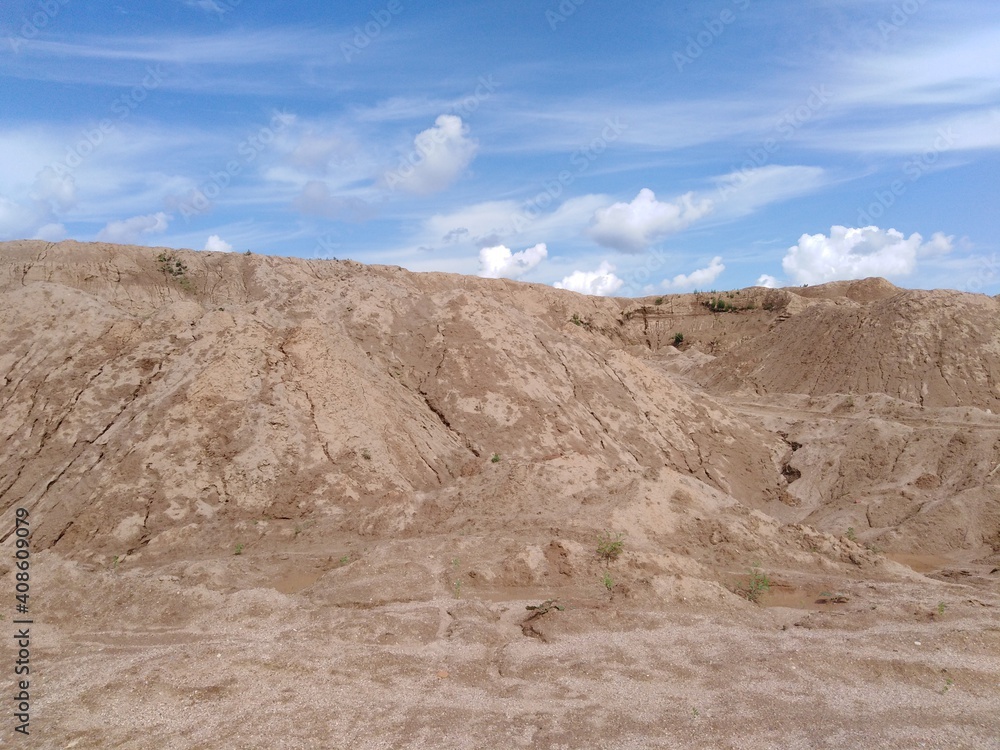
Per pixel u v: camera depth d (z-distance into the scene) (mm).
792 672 13492
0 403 27500
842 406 42781
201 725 11594
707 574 20266
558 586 19047
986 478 29344
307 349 30125
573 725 11547
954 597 18312
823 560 22031
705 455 35688
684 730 11375
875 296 73875
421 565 19953
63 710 11891
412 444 30031
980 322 47062
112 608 16688
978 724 11586
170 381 27875
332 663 13805
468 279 70375
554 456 31062
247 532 23156
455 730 11430
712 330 77875
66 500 23047
